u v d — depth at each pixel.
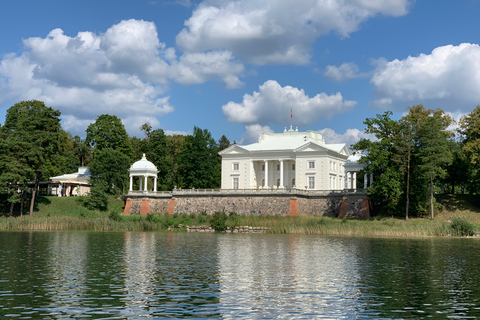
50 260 50.50
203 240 76.00
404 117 101.88
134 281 39.31
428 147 97.00
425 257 55.94
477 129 103.19
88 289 36.03
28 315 28.86
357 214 104.25
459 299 34.09
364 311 30.75
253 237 82.94
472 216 98.62
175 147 176.75
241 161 129.88
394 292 36.25
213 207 115.81
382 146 102.50
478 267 48.38
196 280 40.16
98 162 131.38
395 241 75.75
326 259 53.91
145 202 120.75
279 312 30.30
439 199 108.88
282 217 105.25
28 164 107.62
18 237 76.19
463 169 112.50
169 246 66.06
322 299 33.88
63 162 153.62
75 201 120.88
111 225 98.88
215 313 29.83
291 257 55.50
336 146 132.00
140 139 176.62
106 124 144.38
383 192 98.81
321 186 122.12
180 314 29.44
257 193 112.19
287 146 128.62
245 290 36.53
